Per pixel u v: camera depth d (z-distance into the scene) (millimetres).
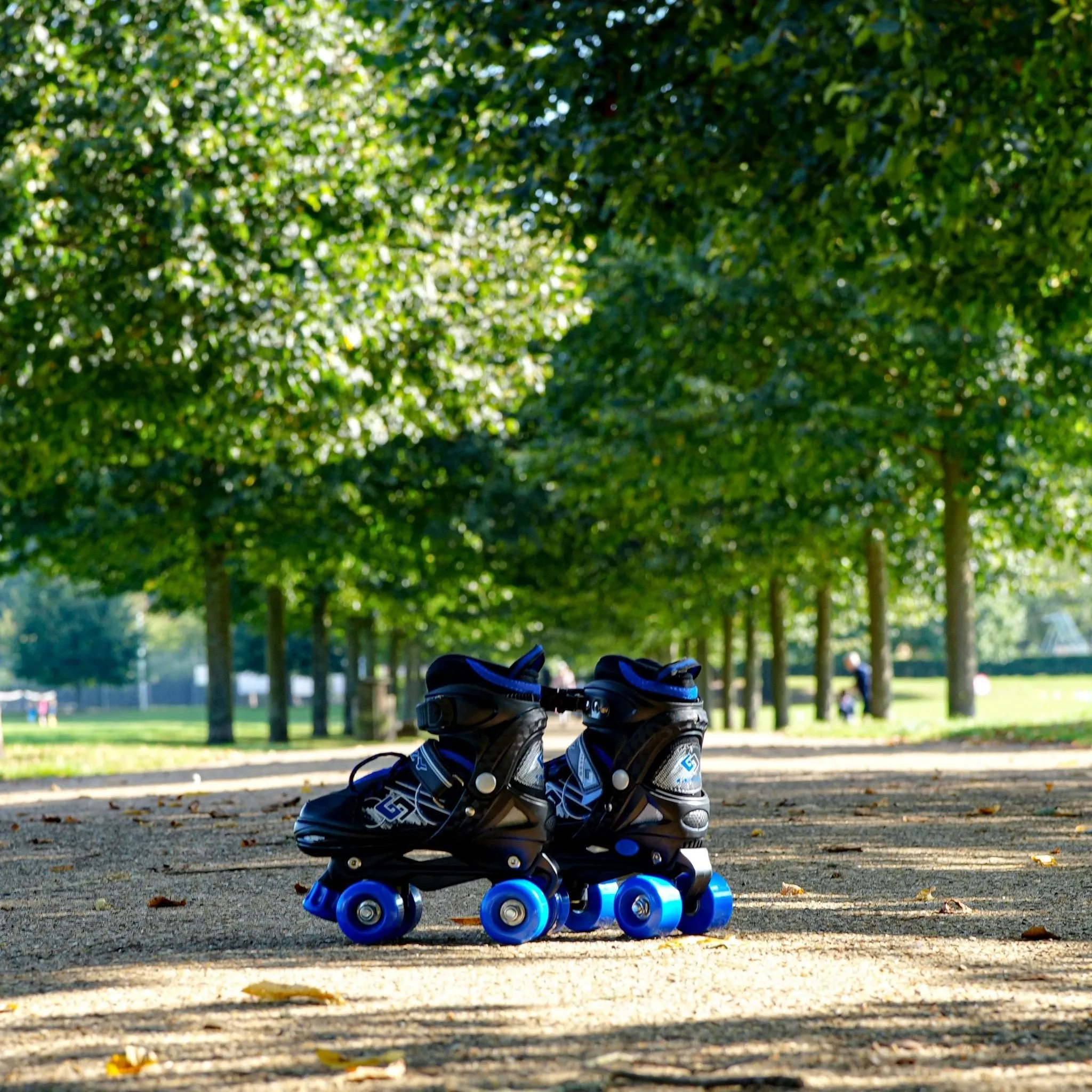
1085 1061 3133
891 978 4055
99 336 18297
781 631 37594
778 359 24719
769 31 11883
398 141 15984
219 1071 3129
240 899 6098
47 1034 3521
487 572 32969
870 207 13336
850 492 27719
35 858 8125
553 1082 3002
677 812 4930
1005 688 85062
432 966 4355
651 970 4242
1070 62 11453
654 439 25297
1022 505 27109
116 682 102688
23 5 16500
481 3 13742
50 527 30203
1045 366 24266
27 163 16047
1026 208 13578
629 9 13328
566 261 22750
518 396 23609
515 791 4793
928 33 11195
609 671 5023
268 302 18016
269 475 28641
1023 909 5324
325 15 18562
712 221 14688
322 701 40875
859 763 15609
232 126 17656
